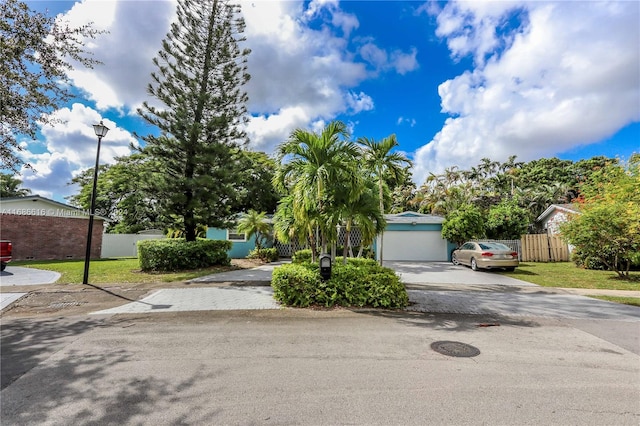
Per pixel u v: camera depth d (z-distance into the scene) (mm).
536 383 3385
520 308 7078
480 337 5012
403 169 13391
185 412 2768
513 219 19422
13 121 6395
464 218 18203
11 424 2582
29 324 5746
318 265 7805
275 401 2967
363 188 7520
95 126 10031
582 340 4895
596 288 9906
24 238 18016
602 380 3473
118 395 3078
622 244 11289
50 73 6559
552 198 34875
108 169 27344
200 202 13953
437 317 6277
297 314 6414
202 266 13977
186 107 14578
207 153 14367
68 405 2893
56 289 9008
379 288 7000
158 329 5406
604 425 2598
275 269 7773
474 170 51969
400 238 20344
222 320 5980
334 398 3027
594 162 44312
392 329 5422
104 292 8719
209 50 15484
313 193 7031
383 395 3092
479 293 8852
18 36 6027
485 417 2705
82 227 20469
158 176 13914
